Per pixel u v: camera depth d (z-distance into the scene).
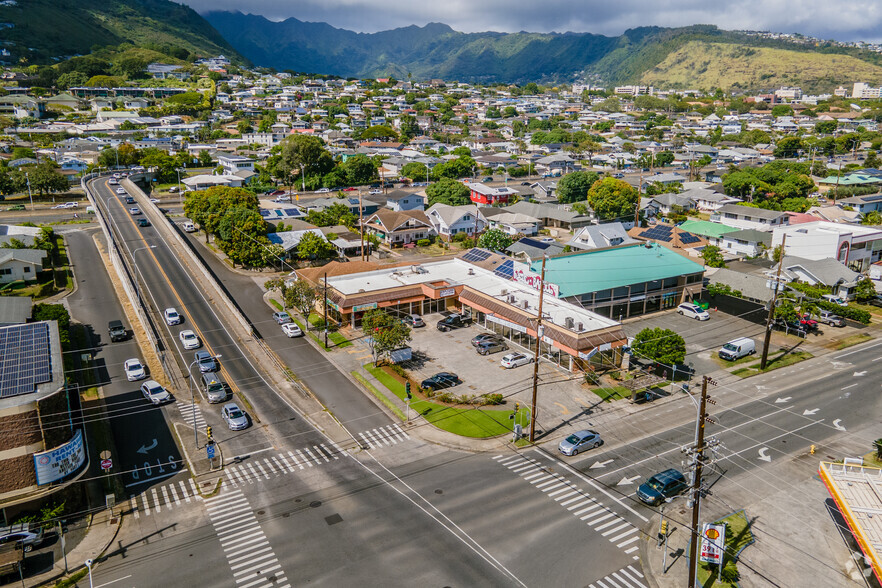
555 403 54.59
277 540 36.66
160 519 39.00
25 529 36.53
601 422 51.22
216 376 58.47
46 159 169.50
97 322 74.00
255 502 40.59
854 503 35.84
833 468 39.84
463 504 40.12
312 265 100.06
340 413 52.94
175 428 50.31
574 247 101.00
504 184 176.12
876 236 93.81
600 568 34.25
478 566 34.25
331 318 75.75
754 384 58.31
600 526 38.00
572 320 60.34
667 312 78.88
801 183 151.88
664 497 40.38
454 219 119.50
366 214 135.75
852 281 83.12
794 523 38.50
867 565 34.75
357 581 33.09
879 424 50.62
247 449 47.22
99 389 57.12
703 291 83.19
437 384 57.22
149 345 67.19
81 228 120.81
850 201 136.50
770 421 51.22
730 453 46.41
